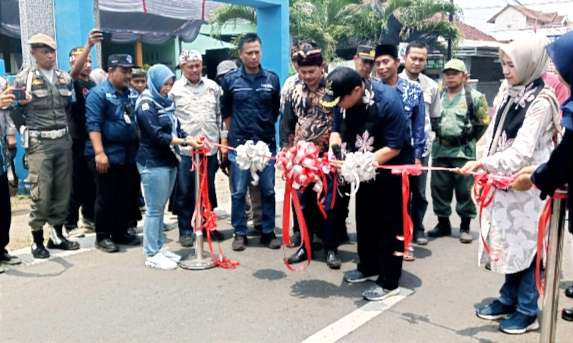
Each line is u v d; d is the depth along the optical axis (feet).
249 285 14.46
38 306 13.07
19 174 25.49
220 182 29.58
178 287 14.29
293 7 56.13
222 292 13.97
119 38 50.24
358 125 13.00
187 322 12.25
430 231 19.26
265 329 11.91
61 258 16.55
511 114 11.13
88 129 16.71
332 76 12.32
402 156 13.05
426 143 17.67
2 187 15.28
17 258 15.99
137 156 15.78
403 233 13.12
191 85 17.99
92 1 24.77
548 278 9.25
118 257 16.71
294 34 55.16
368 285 14.48
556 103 10.53
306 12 58.34
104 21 47.09
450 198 18.88
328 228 15.87
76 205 19.45
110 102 16.87
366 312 12.75
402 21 63.82
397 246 13.28
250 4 33.53
